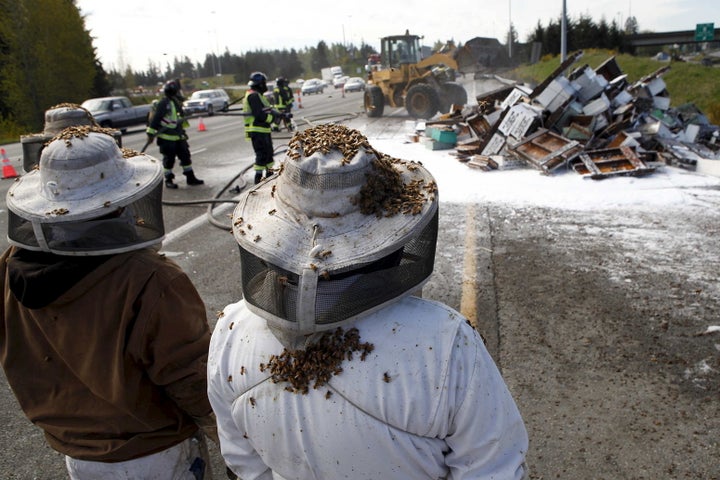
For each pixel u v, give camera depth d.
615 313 4.22
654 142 9.01
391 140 12.79
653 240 5.70
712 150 10.06
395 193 1.19
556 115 9.10
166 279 1.62
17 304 1.69
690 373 3.41
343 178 1.10
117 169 1.68
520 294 4.64
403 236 1.10
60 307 1.60
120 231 1.59
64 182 1.59
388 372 1.12
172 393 1.64
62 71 32.62
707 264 5.03
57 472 2.92
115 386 1.59
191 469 1.86
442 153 10.77
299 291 1.07
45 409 1.73
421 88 16.58
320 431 1.16
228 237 6.60
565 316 4.22
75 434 1.71
